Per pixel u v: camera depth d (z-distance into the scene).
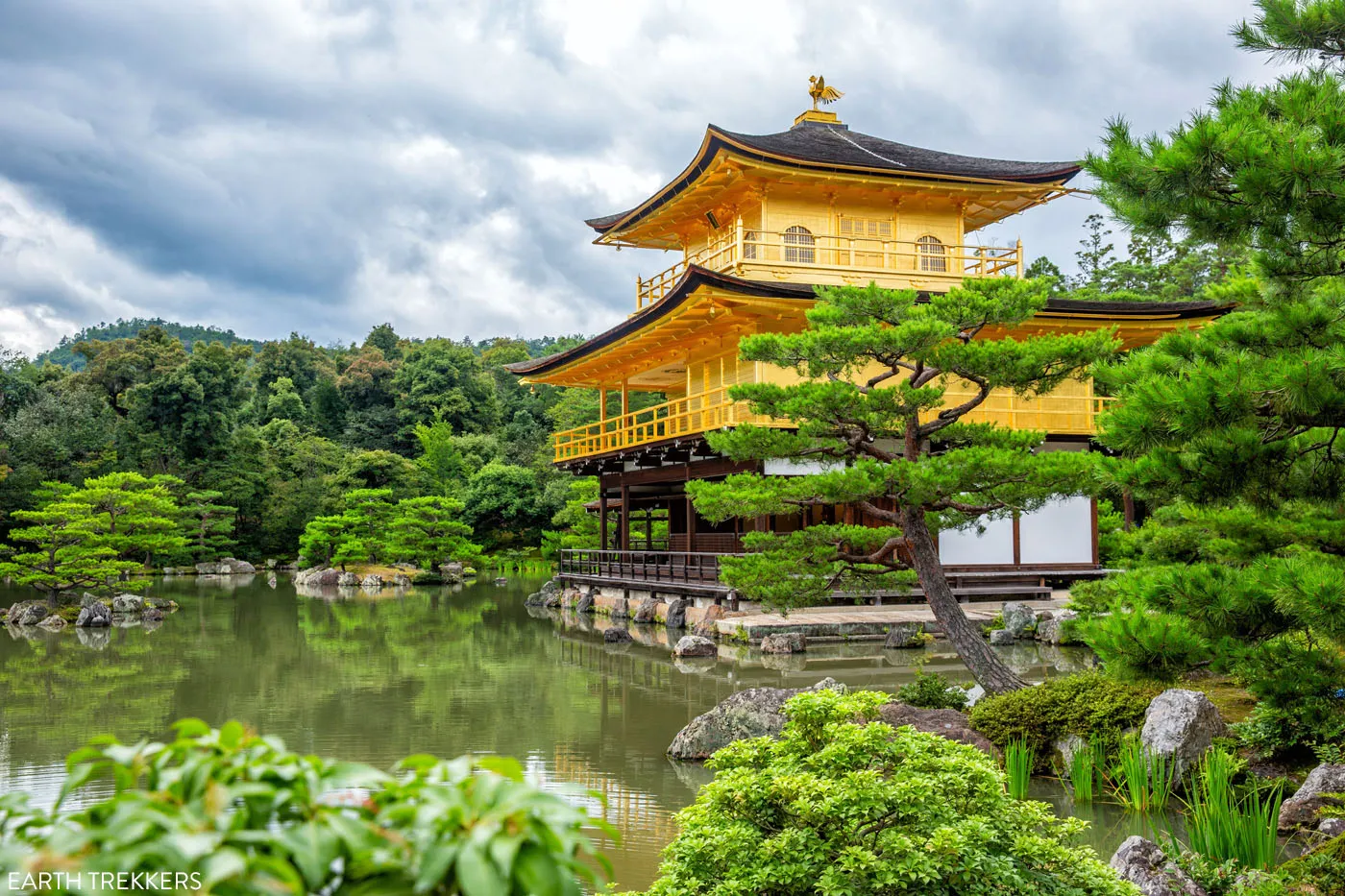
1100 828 9.73
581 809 1.93
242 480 66.38
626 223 36.22
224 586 50.25
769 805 6.54
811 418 15.46
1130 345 31.75
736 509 15.53
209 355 71.31
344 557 55.41
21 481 55.19
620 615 33.19
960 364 14.47
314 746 14.27
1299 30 8.49
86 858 1.53
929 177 30.78
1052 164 34.28
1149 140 8.31
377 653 24.64
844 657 22.30
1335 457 8.63
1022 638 24.08
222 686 19.72
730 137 28.09
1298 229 8.11
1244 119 7.92
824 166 29.72
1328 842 7.94
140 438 66.06
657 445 30.44
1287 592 7.80
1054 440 30.72
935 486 14.02
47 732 15.45
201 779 1.81
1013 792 10.72
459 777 2.01
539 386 95.62
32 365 77.25
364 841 1.75
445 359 91.88
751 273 30.08
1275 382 7.79
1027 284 14.65
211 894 1.55
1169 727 10.70
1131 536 15.30
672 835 10.20
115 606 34.62
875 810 6.00
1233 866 7.55
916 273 31.59
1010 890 5.77
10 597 41.12
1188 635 8.78
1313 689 9.02
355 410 94.06
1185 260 44.97
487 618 33.94
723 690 18.72
